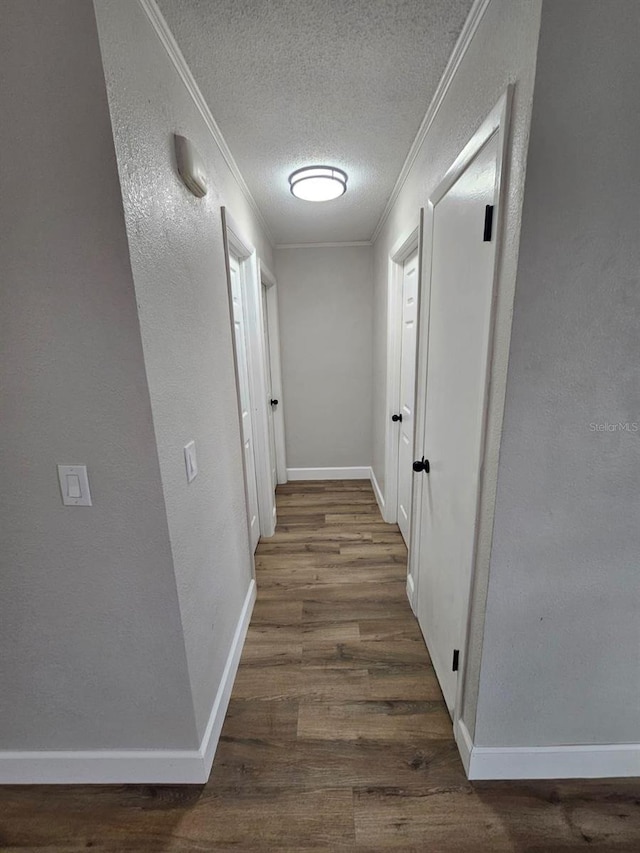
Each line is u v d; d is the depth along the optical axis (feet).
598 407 2.96
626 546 3.28
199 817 3.62
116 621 3.51
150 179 3.04
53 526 3.26
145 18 2.99
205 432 4.29
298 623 6.11
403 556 8.03
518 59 2.58
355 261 10.83
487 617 3.46
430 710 4.62
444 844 3.40
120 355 2.88
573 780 3.87
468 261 3.63
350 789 3.81
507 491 3.15
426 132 4.88
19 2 2.32
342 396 11.86
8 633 3.53
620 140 2.49
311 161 5.77
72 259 2.70
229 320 5.48
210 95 4.21
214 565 4.51
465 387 3.79
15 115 2.48
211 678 4.27
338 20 3.28
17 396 2.97
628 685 3.66
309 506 10.55
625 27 2.31
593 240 2.65
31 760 3.88
